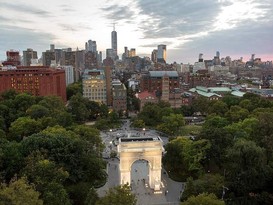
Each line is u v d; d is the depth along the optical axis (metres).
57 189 79.06
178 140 122.25
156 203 94.38
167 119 177.88
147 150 103.31
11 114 171.62
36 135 109.19
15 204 61.56
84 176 101.25
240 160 95.12
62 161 100.06
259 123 126.75
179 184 108.94
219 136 111.94
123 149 102.81
